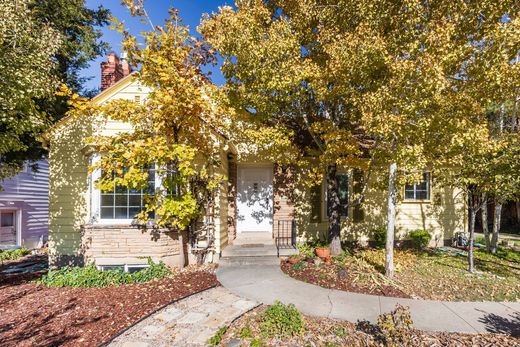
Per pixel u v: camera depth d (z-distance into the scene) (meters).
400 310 3.67
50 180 7.59
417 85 5.09
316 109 8.06
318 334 3.97
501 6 5.32
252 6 7.27
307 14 6.82
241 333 3.97
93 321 4.30
